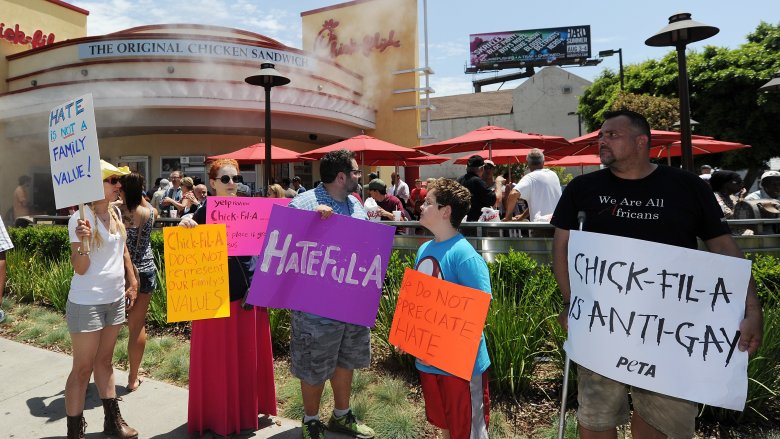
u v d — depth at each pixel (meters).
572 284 2.20
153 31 15.37
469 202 2.49
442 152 11.09
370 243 2.82
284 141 17.12
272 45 14.12
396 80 18.50
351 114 16.42
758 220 4.70
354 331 2.99
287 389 3.71
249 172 16.44
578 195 2.28
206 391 3.08
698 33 5.51
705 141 10.11
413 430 3.07
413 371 3.82
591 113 27.28
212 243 2.97
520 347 3.38
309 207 2.93
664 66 20.28
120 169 3.85
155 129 14.35
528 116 36.53
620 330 2.06
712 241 2.06
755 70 16.95
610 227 2.15
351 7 19.12
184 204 8.55
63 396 3.71
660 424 2.15
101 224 2.91
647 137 2.08
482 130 9.94
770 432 2.84
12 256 7.25
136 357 3.74
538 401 3.32
